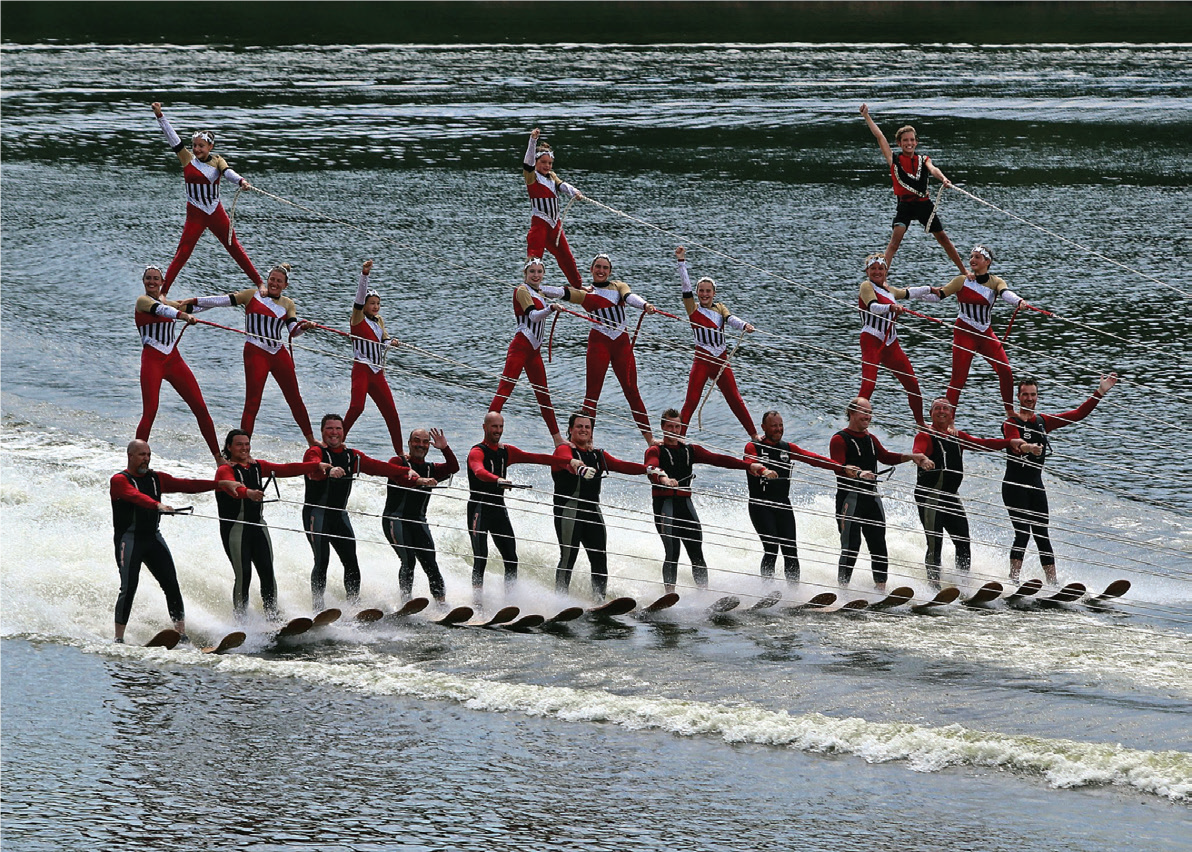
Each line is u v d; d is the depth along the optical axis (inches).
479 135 6392.7
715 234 4726.9
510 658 2052.2
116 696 1854.1
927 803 1544.0
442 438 2320.4
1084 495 2883.9
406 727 1764.3
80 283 4153.5
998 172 5767.7
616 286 2576.3
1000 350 2677.2
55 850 1419.8
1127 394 3398.1
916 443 2498.8
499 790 1574.8
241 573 2185.0
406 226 4739.2
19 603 2178.9
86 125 6402.6
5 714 1777.8
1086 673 1980.8
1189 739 1733.5
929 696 1886.1
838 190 5438.0
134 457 2092.8
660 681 1950.1
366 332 2497.5
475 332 3794.3
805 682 1942.7
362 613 2196.1
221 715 1795.0
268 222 4788.4
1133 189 5438.0
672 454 2404.0
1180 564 2571.4
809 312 3981.3
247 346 2452.0
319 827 1477.6
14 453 2891.2
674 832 1471.5
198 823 1483.8
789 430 3260.3
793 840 1450.5
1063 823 1492.4
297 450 3019.2
